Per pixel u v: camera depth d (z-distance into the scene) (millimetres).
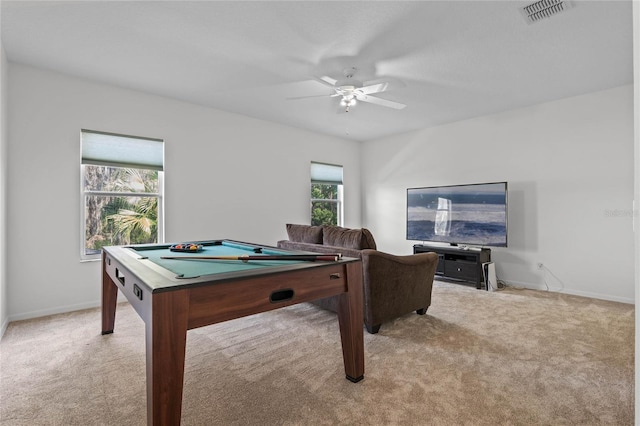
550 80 3521
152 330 1235
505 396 1776
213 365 2150
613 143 3748
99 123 3531
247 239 4793
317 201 5887
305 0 2184
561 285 4129
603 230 3820
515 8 2268
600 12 2312
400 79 3471
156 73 3322
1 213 2709
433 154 5426
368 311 2711
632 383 1908
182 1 2189
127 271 1700
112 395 1796
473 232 4680
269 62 3078
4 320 2836
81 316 3158
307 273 1764
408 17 2369
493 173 4719
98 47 2801
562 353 2318
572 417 1589
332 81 3506
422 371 2066
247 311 1522
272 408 1674
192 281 1360
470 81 3537
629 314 3217
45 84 3213
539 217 4301
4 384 1907
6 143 2961
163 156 3996
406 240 5824
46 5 2217
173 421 1281
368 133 5879
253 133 4875
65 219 3312
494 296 3939
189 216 4215
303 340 2574
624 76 3428
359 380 1950
